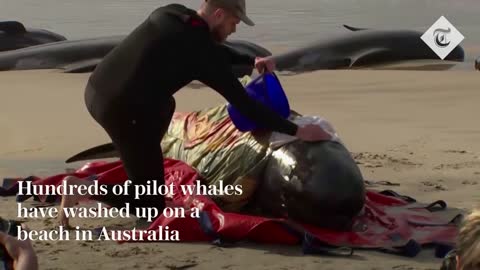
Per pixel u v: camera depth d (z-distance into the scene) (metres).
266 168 8.84
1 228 5.33
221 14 8.67
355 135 13.41
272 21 30.44
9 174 11.09
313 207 8.42
